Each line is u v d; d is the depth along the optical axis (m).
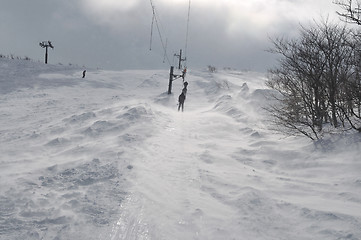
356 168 4.98
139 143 6.93
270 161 6.05
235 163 5.95
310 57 7.09
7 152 6.70
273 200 4.09
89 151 6.44
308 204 3.93
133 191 4.28
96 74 34.19
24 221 3.39
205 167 5.54
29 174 5.05
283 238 3.18
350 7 5.78
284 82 8.41
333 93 6.70
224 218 3.62
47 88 23.92
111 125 8.67
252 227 3.40
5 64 34.12
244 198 4.13
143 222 3.46
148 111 10.64
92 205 3.82
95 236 3.14
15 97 19.16
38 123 10.96
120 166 5.30
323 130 6.94
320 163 5.52
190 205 3.94
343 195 4.21
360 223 3.29
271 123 9.19
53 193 4.21
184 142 7.48
